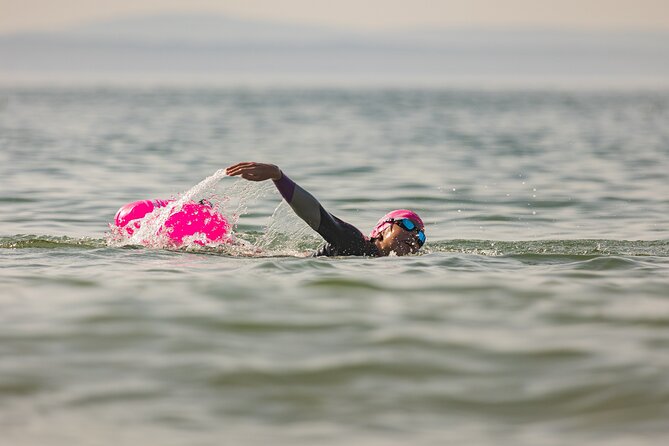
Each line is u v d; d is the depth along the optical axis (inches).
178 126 3572.8
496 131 3405.5
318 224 904.3
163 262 881.5
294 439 458.6
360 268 847.1
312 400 510.0
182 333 626.5
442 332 631.8
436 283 781.9
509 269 858.1
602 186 1769.2
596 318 671.1
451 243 1106.1
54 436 460.8
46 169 1972.2
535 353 585.9
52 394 515.5
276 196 1513.3
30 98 6505.9
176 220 978.1
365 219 1375.5
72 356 578.2
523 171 2053.4
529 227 1291.8
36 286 765.3
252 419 483.8
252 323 651.5
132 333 625.9
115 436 461.1
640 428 471.8
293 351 589.3
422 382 536.4
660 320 664.4
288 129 3444.9
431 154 2455.7
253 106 5492.1
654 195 1628.9
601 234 1218.6
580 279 805.9
